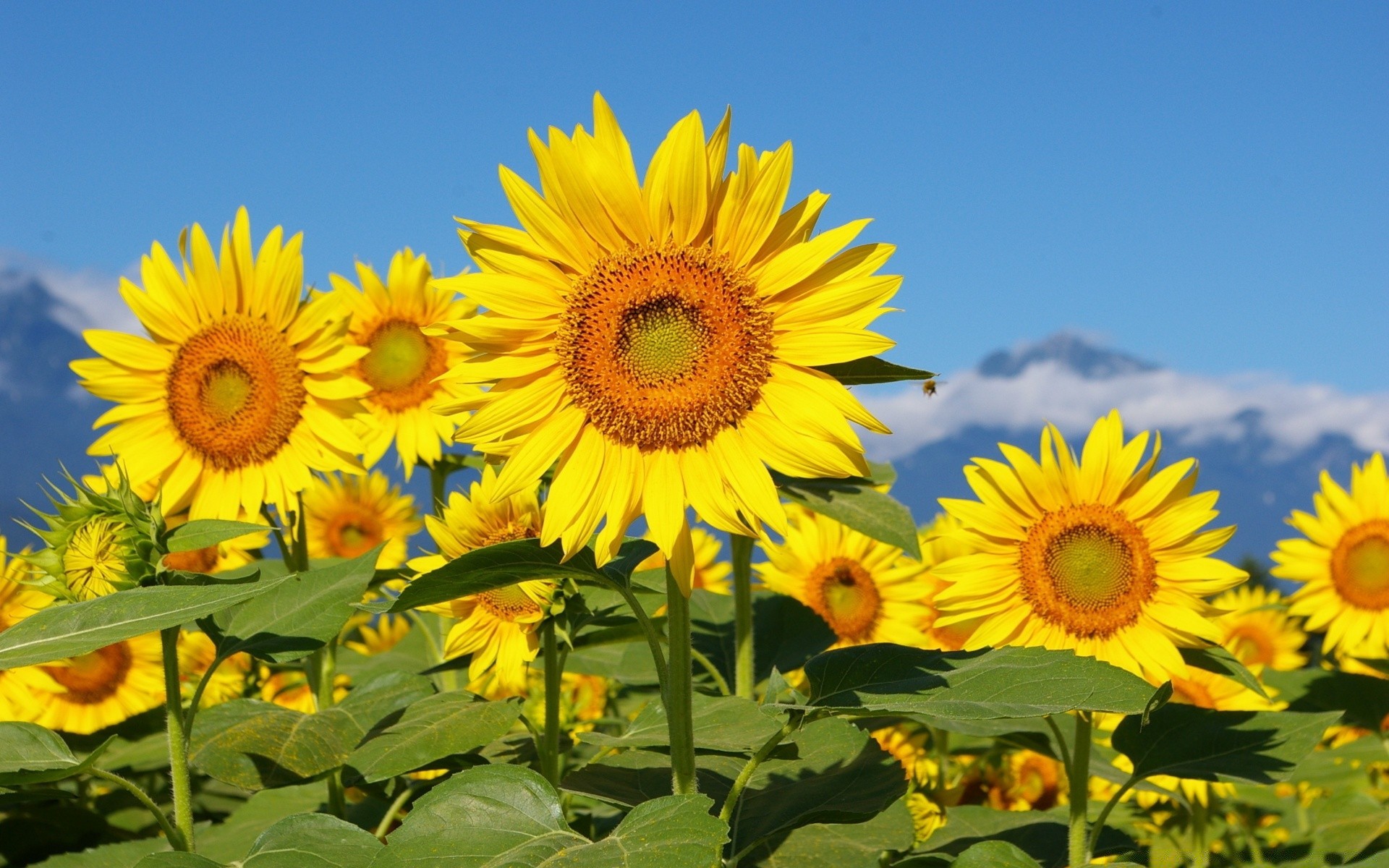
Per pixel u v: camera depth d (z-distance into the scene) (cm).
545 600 172
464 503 176
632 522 153
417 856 139
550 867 131
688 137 153
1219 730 171
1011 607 183
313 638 165
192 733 168
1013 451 183
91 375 198
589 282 154
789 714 151
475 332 154
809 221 154
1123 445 182
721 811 157
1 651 147
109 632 148
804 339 154
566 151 153
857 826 169
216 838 177
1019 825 189
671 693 152
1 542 201
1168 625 179
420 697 174
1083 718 173
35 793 158
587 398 154
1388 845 199
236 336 199
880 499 184
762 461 153
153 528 159
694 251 154
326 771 163
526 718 172
